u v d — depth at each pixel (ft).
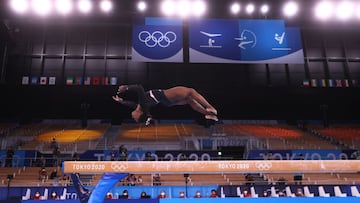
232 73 79.25
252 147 69.05
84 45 78.48
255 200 20.72
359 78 80.48
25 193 42.32
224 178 53.16
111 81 75.66
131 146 68.13
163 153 59.98
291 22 75.56
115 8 68.08
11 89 71.26
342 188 44.68
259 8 66.69
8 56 75.92
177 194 44.70
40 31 78.69
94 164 19.26
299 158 60.44
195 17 63.21
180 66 78.79
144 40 60.80
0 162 56.95
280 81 79.30
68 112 82.84
